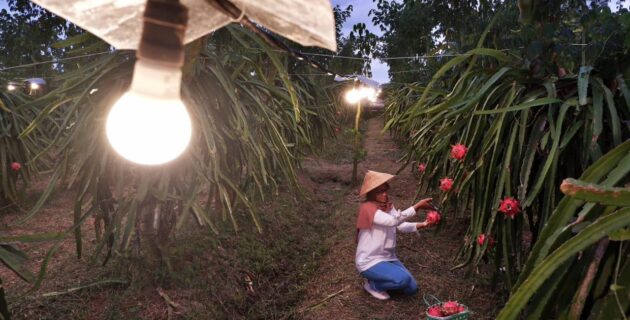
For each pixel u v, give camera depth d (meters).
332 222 5.45
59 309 3.02
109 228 2.82
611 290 1.34
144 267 3.30
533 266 1.49
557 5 2.90
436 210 3.50
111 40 0.92
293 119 5.55
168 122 0.67
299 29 0.85
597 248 1.42
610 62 2.50
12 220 4.94
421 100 2.62
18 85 7.07
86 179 2.84
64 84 2.71
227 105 3.01
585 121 2.43
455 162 3.81
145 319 3.01
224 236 4.27
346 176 7.63
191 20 0.88
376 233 3.50
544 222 2.43
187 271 3.47
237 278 3.80
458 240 4.54
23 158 5.37
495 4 6.80
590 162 2.43
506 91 2.86
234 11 0.84
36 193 5.94
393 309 3.38
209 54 2.89
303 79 7.25
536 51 2.69
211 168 3.13
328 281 3.95
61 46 2.52
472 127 3.00
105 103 2.67
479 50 2.63
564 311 1.49
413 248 4.42
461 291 3.56
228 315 3.37
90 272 3.54
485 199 2.79
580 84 2.38
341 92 12.72
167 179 2.79
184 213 2.75
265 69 5.00
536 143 2.54
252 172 3.22
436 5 11.83
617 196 1.19
